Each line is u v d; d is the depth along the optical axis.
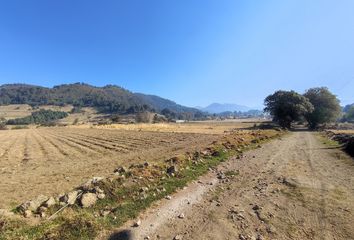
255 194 12.58
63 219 9.18
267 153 26.52
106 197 11.41
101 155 30.45
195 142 37.34
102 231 8.65
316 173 17.02
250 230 8.73
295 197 12.01
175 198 12.00
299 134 62.06
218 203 11.31
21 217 9.18
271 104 98.38
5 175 19.41
